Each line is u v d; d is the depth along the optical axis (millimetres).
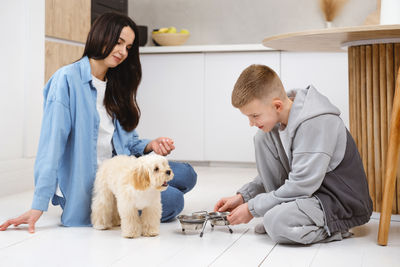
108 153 1839
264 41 1926
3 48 2455
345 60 3381
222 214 1658
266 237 1535
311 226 1416
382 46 1799
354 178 1510
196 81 3686
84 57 1762
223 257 1313
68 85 1677
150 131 3795
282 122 1545
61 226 1702
